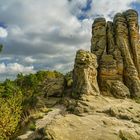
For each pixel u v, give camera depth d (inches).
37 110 2618.1
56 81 2999.5
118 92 2795.3
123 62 3016.7
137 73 2992.1
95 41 3189.0
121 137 2101.4
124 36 3107.8
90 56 2741.1
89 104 2474.2
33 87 4347.9
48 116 2442.2
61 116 2359.7
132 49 3097.9
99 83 2913.4
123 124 2281.0
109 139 2041.1
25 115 2635.3
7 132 1780.3
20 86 4466.0
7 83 3759.8
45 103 2728.8
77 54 2765.7
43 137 2010.3
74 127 2154.3
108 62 2945.4
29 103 2849.4
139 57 3095.5
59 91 2878.9
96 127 2186.3
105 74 2913.4
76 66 2748.5
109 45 3125.0
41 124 2284.7
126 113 2426.2
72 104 2536.9
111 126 2234.3
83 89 2628.0
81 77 2687.0
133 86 2915.8
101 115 2383.1
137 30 3169.3
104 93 2819.9
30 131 2210.9
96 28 3211.1
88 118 2309.3
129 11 3176.7
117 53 3011.8
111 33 3171.8
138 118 2410.2
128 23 3147.1
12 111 1899.6
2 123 1724.9
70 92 2837.1
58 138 2004.2
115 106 2518.5
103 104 2536.9
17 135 2229.3
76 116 2333.9
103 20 3218.5
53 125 2119.8
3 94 3230.8
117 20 3161.9
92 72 2733.8
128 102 2694.4
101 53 3095.5
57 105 2694.4
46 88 2933.1
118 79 2930.6
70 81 3014.3
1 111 1774.1
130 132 2159.2
